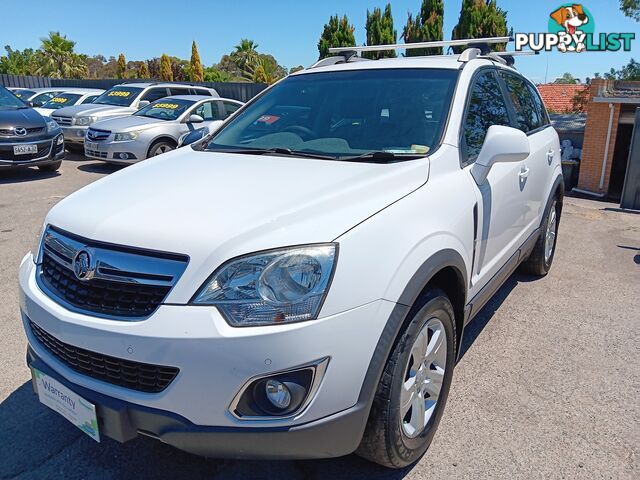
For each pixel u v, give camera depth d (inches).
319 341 73.2
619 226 289.3
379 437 84.0
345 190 89.5
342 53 163.9
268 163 107.4
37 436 105.4
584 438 105.0
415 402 93.4
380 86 129.4
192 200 87.5
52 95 660.7
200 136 153.0
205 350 71.4
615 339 147.4
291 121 130.8
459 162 111.6
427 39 817.5
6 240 233.3
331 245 77.4
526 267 193.9
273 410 73.7
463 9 786.2
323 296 74.2
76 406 81.9
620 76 834.2
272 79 1752.0
